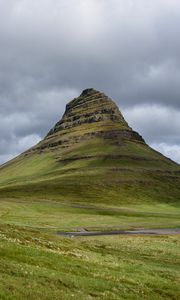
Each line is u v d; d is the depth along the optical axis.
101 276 43.94
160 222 171.25
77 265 46.56
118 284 41.44
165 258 69.50
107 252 68.75
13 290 30.83
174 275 52.69
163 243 90.06
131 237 104.69
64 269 43.44
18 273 36.16
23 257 43.66
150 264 61.00
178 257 71.00
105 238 101.38
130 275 47.41
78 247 66.31
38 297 30.94
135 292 40.31
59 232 124.00
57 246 59.97
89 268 46.59
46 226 140.00
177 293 43.00
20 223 142.75
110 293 37.50
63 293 33.75
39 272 38.28
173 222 171.50
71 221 162.75
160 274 52.00
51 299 31.36
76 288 36.72
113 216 194.00
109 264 52.94
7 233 58.56
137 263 59.69
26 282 33.94
